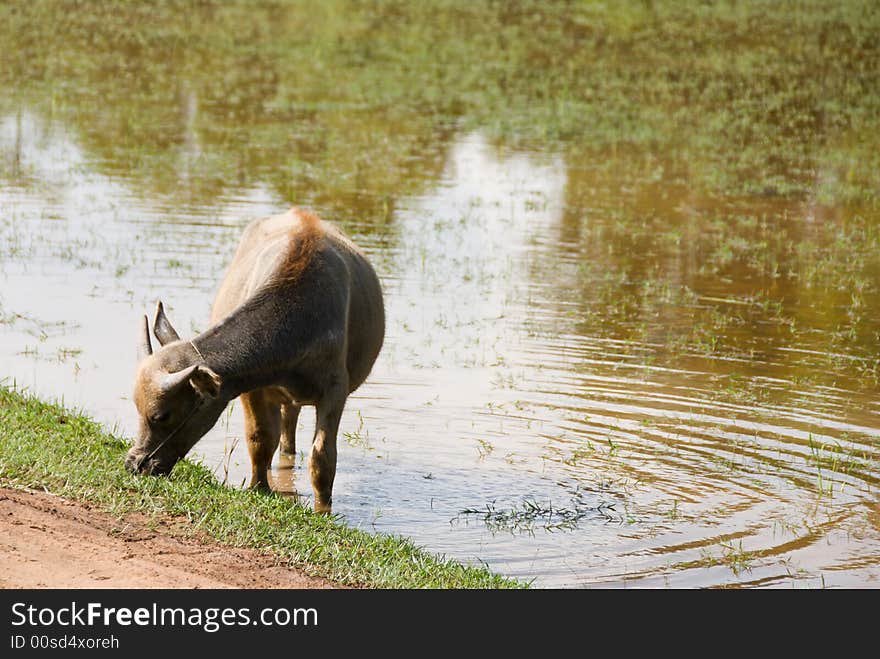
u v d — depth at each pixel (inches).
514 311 2159.2
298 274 1307.8
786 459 1576.0
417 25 5807.1
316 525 1213.7
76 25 5364.2
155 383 1199.6
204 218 2605.8
